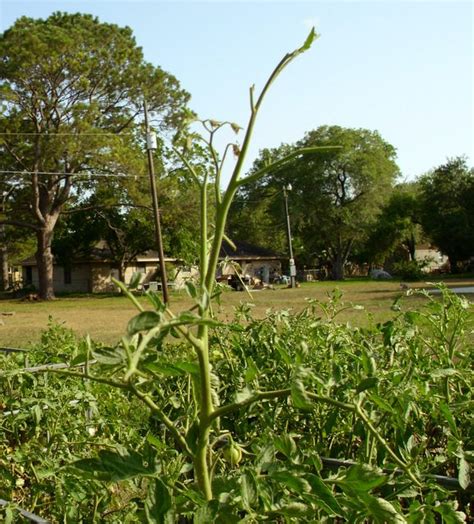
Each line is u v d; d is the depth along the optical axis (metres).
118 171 31.12
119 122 33.69
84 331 17.91
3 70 28.69
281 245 66.94
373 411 2.02
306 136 57.91
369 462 2.02
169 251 35.84
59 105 30.92
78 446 3.13
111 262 46.59
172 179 31.73
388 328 2.64
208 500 1.38
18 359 5.20
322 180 55.16
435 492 1.80
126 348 1.15
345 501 1.45
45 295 37.62
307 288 41.53
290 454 1.50
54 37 28.70
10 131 29.88
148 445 1.49
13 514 2.10
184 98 32.88
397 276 58.22
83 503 2.42
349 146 54.34
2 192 32.56
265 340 3.03
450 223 55.69
